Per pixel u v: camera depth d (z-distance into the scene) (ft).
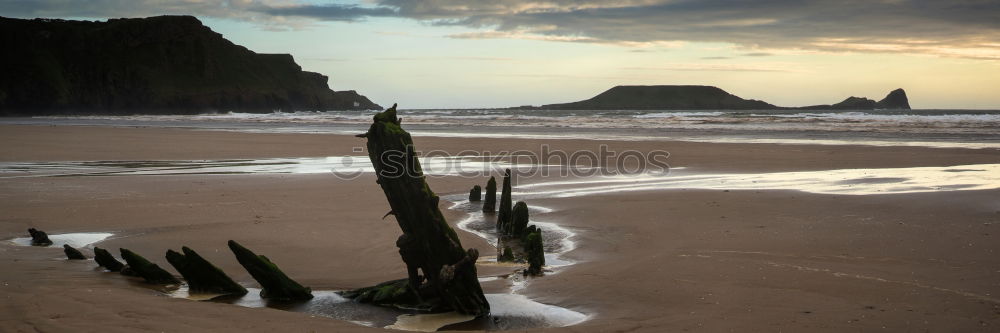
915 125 142.61
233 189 51.57
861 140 104.06
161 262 29.04
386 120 21.25
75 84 538.88
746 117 199.21
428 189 21.35
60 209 41.63
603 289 23.65
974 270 24.93
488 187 43.86
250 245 31.96
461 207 46.03
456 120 221.87
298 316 20.26
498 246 33.22
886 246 29.22
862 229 33.09
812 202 42.06
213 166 71.72
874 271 25.08
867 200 42.32
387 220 37.78
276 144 105.50
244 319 19.62
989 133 115.85
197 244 32.14
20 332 17.84
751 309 20.81
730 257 27.76
